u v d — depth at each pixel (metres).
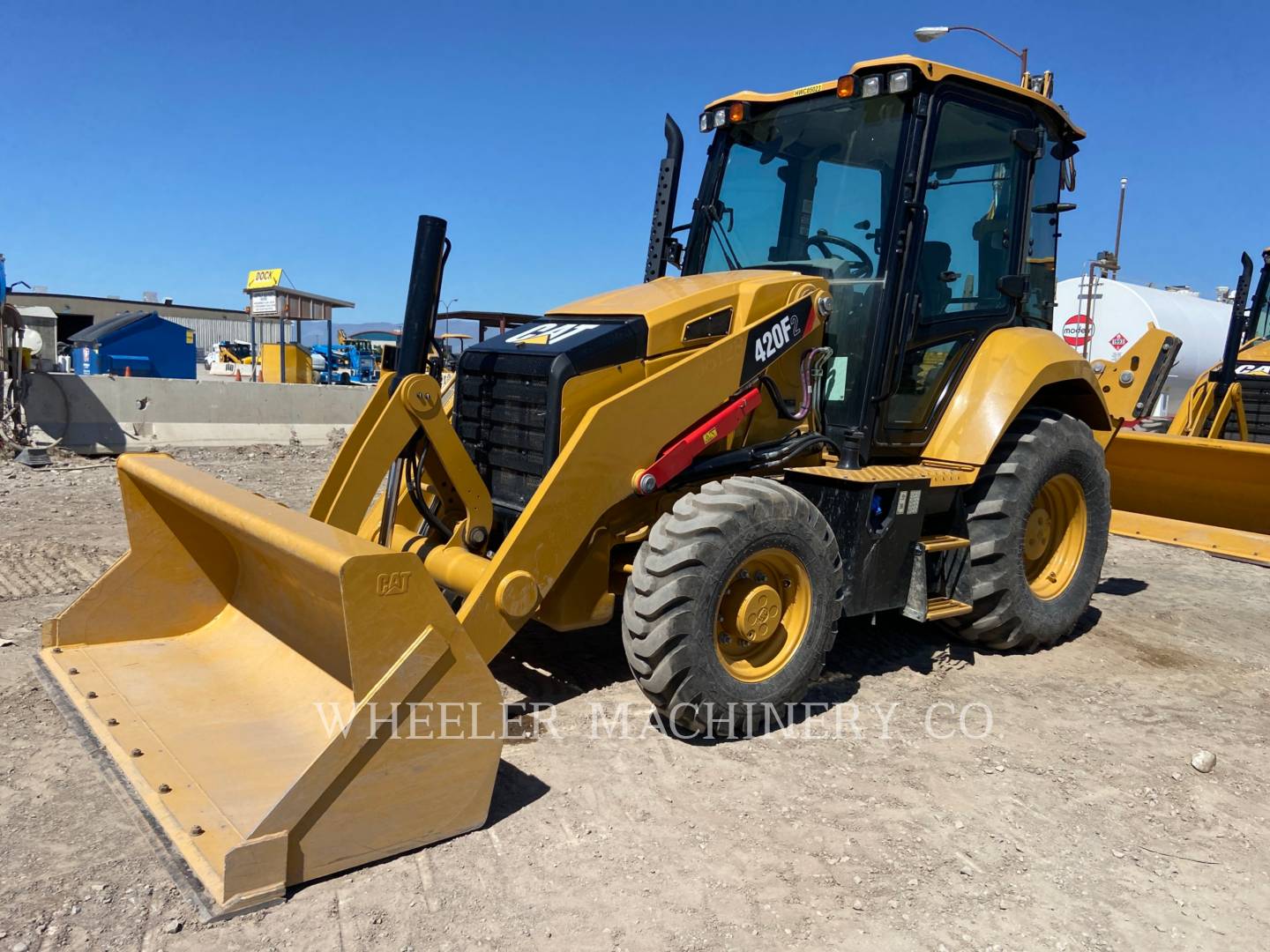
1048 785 3.53
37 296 41.12
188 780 2.88
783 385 4.19
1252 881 2.94
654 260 4.81
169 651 3.86
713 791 3.33
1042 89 5.90
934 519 4.92
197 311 46.03
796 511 3.72
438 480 3.97
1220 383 8.62
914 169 4.25
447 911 2.57
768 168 4.84
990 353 4.79
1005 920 2.68
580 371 3.66
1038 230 5.27
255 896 2.51
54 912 2.49
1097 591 6.56
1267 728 4.18
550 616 3.70
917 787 3.44
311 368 19.89
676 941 2.50
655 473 3.68
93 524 6.98
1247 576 7.12
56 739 3.47
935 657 4.93
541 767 3.45
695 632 3.46
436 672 2.76
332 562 2.62
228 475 9.59
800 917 2.64
